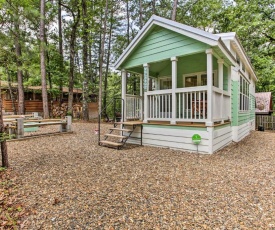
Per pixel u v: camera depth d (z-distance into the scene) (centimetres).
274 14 1295
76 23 1277
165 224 218
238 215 233
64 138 756
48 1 1322
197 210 245
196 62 794
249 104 1129
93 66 1847
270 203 260
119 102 1862
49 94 1623
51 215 238
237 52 761
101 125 1148
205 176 361
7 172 378
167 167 416
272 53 1352
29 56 579
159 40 635
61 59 1420
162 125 616
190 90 562
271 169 399
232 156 507
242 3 1314
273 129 1493
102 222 223
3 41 489
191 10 1438
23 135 716
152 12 1572
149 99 664
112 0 1470
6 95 1648
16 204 263
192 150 556
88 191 301
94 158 487
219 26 1538
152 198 278
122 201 270
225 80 722
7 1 483
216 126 561
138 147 626
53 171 389
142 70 812
